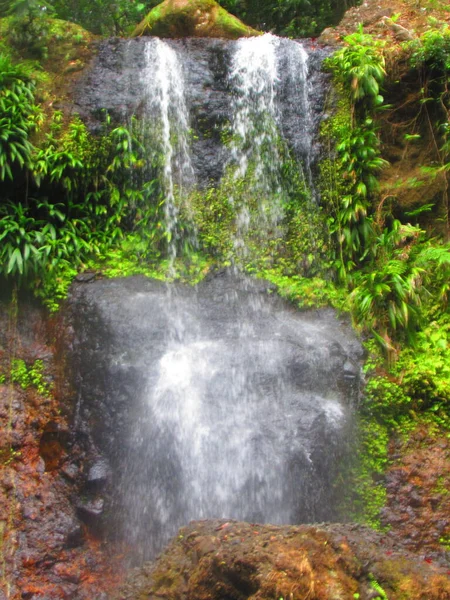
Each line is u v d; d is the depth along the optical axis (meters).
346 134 7.14
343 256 6.98
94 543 5.10
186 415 5.38
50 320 6.32
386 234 6.79
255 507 5.04
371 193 7.12
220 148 7.38
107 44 7.59
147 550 5.04
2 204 6.63
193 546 4.20
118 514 5.16
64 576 4.84
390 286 6.31
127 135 7.01
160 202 7.05
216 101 7.46
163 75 7.42
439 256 6.34
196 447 5.26
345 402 5.69
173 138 7.26
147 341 5.81
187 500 5.14
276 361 5.71
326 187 7.15
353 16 8.39
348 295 6.65
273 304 6.68
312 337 6.06
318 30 11.35
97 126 7.03
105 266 6.73
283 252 7.07
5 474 5.36
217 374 5.59
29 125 6.71
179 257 6.98
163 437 5.30
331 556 3.72
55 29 7.50
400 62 7.39
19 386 5.91
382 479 5.49
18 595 4.67
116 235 6.95
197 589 3.83
